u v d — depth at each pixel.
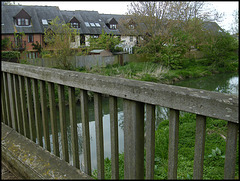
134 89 1.02
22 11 24.28
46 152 1.70
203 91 0.88
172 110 0.94
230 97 0.79
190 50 19.70
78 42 14.77
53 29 13.59
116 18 33.53
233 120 0.75
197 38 17.95
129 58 17.50
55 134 1.61
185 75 14.30
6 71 2.07
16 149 1.85
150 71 14.10
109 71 13.95
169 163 0.99
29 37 24.52
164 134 3.42
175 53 16.02
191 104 0.85
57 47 13.25
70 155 4.37
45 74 1.55
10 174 1.82
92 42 22.41
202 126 0.87
